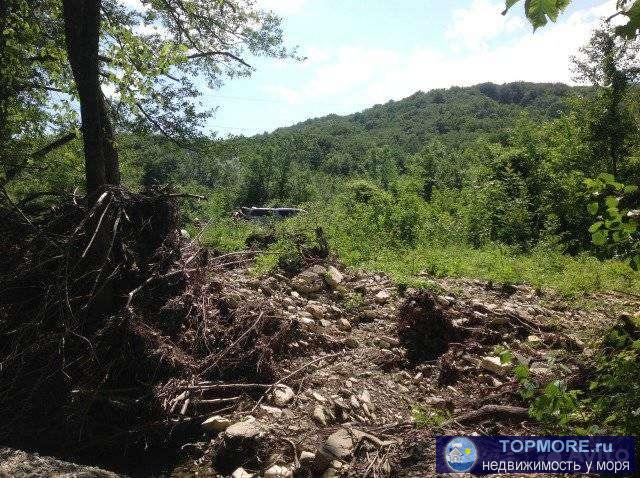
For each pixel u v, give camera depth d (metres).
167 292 6.28
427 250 12.88
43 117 10.51
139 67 6.73
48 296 5.67
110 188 6.16
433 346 6.35
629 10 1.79
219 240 10.32
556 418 3.88
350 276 9.23
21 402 4.97
